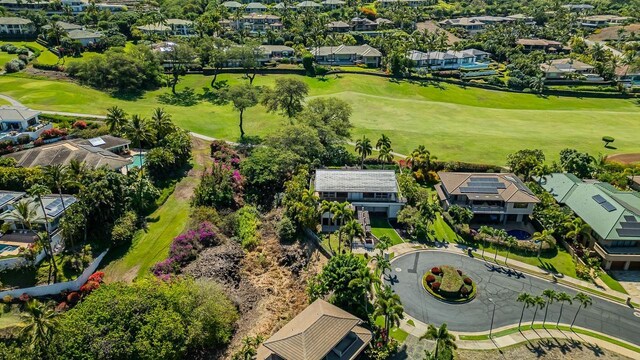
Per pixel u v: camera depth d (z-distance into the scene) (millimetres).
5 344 61188
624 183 105688
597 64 196625
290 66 188625
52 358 55031
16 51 170500
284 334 59469
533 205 94062
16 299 68188
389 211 96188
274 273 80250
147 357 56906
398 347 63438
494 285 76812
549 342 65000
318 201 94562
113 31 198375
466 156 124000
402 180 101438
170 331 59906
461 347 63688
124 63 156750
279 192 104250
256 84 171000
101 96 148625
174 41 193625
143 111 140750
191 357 62719
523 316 70000
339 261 69688
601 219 87062
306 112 124625
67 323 57906
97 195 80312
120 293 63094
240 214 94688
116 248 81375
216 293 68438
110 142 109000
